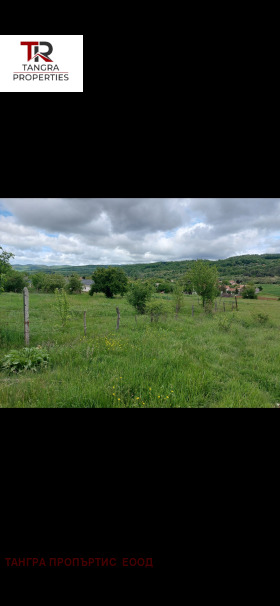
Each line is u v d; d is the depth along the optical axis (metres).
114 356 5.10
